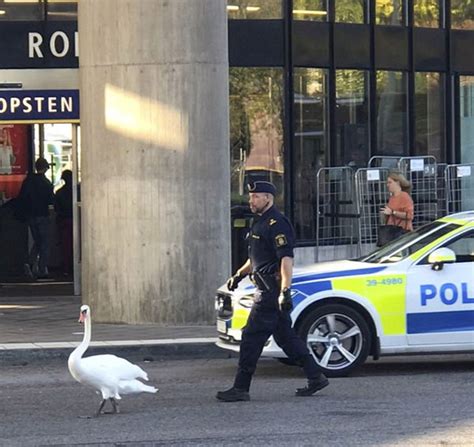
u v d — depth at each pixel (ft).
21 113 59.62
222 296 38.75
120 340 44.24
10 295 61.00
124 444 27.78
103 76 48.80
